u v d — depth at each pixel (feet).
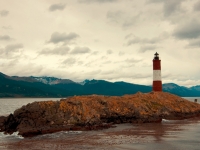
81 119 177.06
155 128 180.55
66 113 176.65
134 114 220.23
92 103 209.36
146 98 261.24
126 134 154.81
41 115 168.45
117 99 240.53
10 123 168.76
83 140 136.56
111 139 139.23
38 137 146.41
